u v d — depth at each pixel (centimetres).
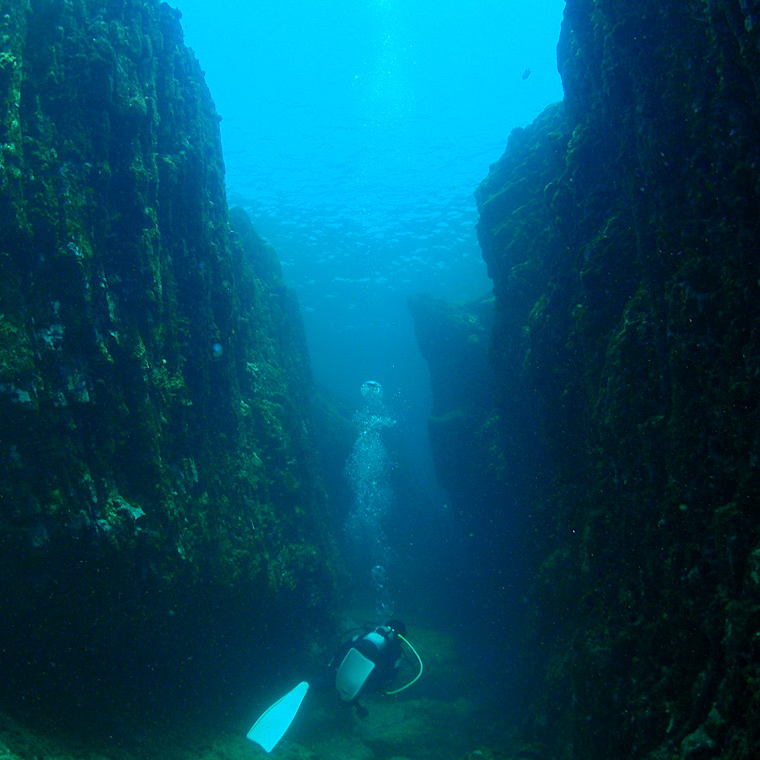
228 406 690
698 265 394
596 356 549
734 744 288
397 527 1705
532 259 884
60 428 415
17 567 400
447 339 1414
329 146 2205
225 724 648
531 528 848
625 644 445
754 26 332
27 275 415
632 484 462
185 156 639
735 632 306
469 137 2217
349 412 1903
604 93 561
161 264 567
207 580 562
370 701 890
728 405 359
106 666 493
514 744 673
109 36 540
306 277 2511
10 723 394
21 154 420
